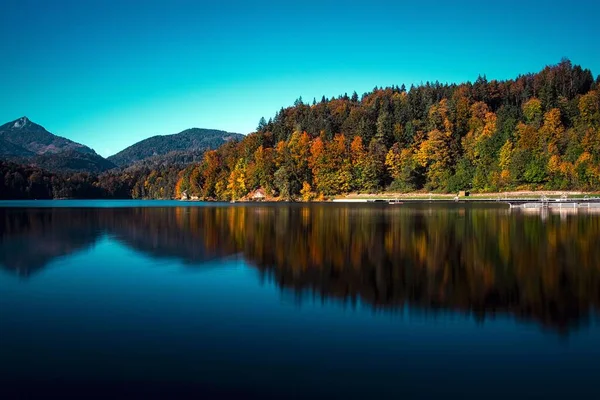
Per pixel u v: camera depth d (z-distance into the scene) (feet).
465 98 467.52
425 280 64.69
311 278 67.10
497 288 59.52
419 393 31.42
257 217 190.60
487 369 35.12
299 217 187.62
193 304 53.52
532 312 49.19
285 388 32.17
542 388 32.17
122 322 46.83
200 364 36.14
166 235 123.24
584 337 41.68
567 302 52.75
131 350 39.06
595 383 32.81
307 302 54.03
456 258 81.76
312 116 547.90
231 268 75.41
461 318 47.32
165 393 31.55
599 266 73.05
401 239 108.37
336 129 520.83
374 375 34.12
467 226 137.69
